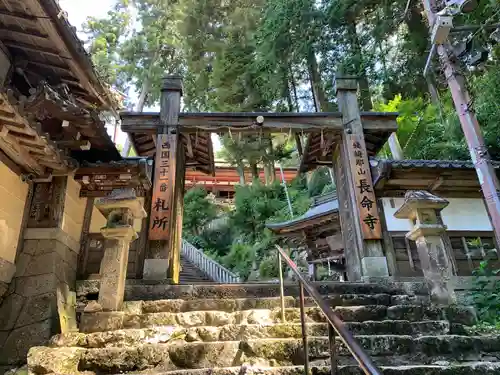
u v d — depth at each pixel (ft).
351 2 39.91
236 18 56.59
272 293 19.02
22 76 24.43
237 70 55.67
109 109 28.04
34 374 12.07
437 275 16.96
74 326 19.56
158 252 24.62
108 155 26.23
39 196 23.12
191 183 101.81
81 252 25.35
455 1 16.16
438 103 39.40
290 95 55.47
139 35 75.92
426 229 17.46
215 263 49.98
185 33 62.28
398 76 43.93
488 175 15.10
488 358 13.16
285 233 45.11
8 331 19.66
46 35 21.01
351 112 28.99
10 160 20.95
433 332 14.53
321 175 73.97
